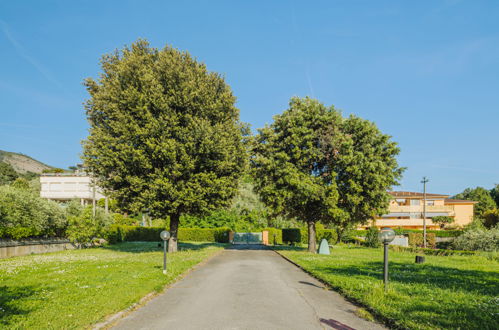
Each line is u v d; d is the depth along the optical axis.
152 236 44.25
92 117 22.80
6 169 81.69
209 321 6.75
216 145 21.03
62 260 17.66
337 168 25.69
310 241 27.50
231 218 52.31
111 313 7.16
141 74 21.42
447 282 11.03
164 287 10.43
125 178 20.94
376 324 6.62
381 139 25.89
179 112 21.33
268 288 10.41
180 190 20.92
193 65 23.59
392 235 9.08
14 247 20.77
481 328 5.95
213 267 16.08
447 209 60.66
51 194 56.50
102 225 30.98
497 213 59.03
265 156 27.53
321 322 6.71
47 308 7.30
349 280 10.84
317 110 26.52
